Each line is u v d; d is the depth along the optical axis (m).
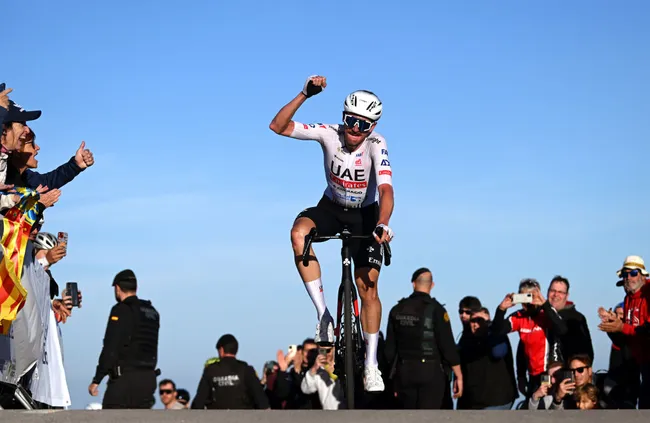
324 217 5.93
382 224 5.30
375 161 5.75
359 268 5.93
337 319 5.59
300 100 5.65
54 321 5.36
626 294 7.53
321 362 8.89
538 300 8.01
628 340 7.18
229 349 8.11
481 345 8.29
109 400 7.91
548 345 8.05
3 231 4.48
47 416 3.51
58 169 5.67
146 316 8.13
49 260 5.65
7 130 4.99
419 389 7.79
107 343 7.95
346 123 5.62
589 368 7.18
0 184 4.91
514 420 3.55
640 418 3.57
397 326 7.89
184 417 3.54
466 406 8.37
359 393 8.77
